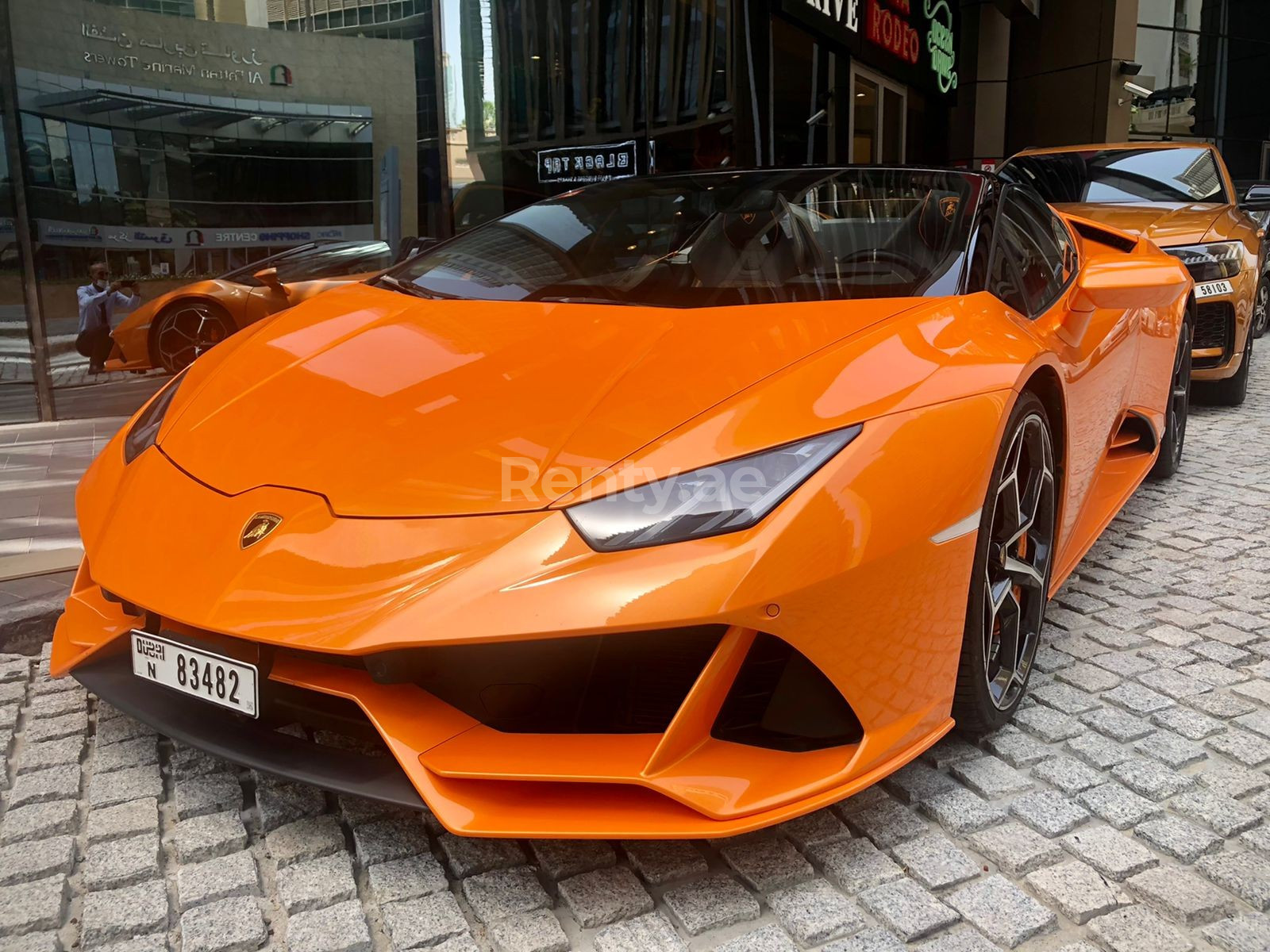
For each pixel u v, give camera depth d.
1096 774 1.77
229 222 5.92
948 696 1.65
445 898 1.42
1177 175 5.98
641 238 2.29
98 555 1.67
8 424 5.20
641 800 1.42
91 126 5.38
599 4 7.04
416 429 1.61
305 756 1.53
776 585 1.36
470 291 2.18
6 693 2.09
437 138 6.53
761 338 1.73
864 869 1.49
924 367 1.65
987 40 13.23
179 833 1.57
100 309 5.47
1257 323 8.50
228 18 5.74
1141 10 15.66
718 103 7.91
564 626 1.31
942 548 1.54
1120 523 3.37
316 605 1.38
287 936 1.34
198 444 1.77
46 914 1.38
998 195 2.41
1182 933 1.38
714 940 1.35
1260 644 2.38
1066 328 2.26
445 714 1.47
